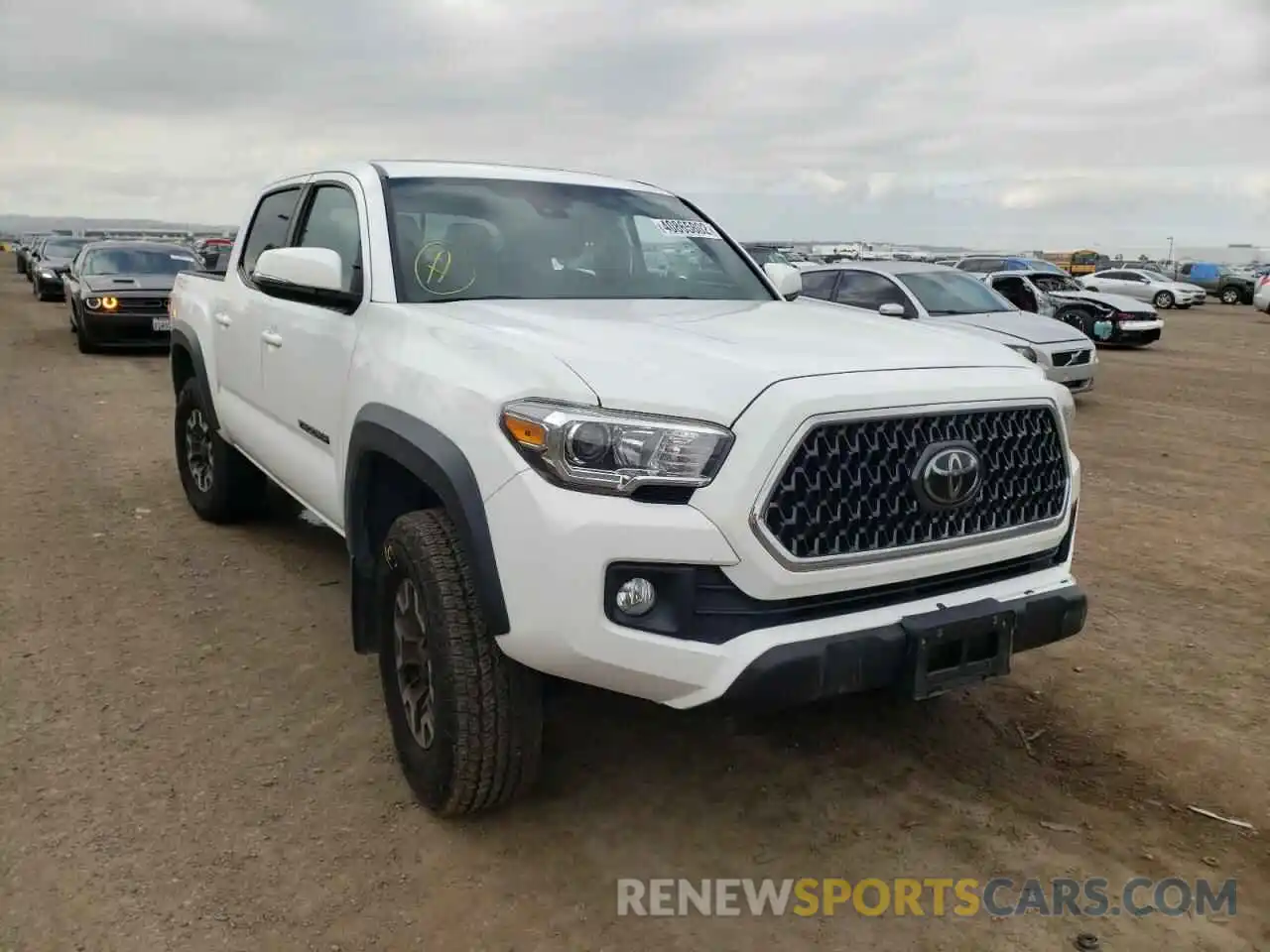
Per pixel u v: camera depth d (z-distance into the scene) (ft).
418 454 9.20
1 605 14.93
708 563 7.88
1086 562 18.34
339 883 8.82
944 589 9.04
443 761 9.12
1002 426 9.17
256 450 15.23
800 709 12.19
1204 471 26.61
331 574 16.55
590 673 8.11
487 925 8.34
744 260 14.47
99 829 9.49
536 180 13.67
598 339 9.11
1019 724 11.98
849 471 8.23
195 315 17.90
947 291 38.06
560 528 7.89
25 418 29.99
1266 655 14.10
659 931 8.33
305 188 14.67
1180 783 10.71
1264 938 8.38
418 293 11.28
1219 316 99.96
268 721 11.64
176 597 15.40
